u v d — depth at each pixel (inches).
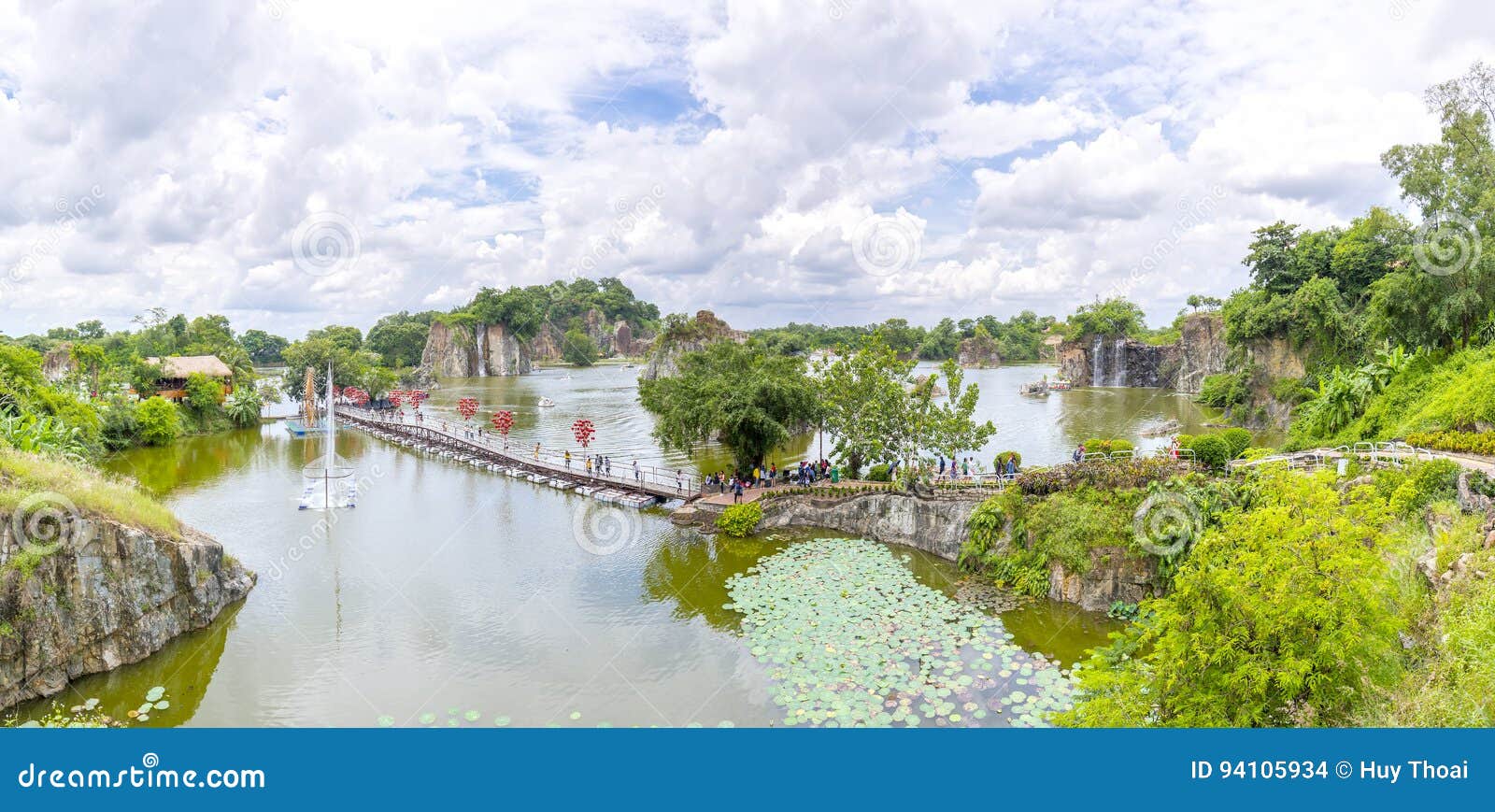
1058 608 1091.3
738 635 1015.6
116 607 941.2
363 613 1118.4
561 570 1304.1
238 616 1110.4
